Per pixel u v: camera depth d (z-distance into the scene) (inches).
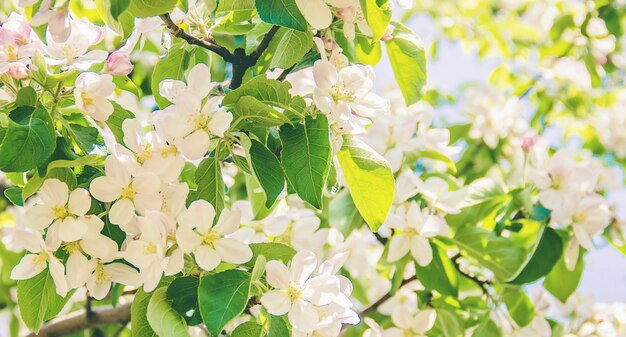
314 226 38.4
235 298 29.2
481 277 42.4
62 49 31.7
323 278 30.5
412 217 39.2
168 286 30.0
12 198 31.7
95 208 30.9
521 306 41.1
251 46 34.1
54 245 29.9
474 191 40.7
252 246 31.0
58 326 42.4
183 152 30.0
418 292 41.4
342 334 43.1
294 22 30.3
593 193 40.4
